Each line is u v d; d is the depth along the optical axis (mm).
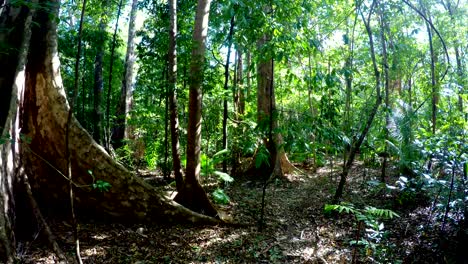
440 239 4859
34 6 3275
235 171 11633
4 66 4738
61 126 5312
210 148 11141
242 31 6828
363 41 11820
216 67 9078
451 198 5117
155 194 5980
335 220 6766
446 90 6156
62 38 9258
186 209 6207
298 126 6445
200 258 5020
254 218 6938
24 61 4602
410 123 7664
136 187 5816
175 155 7020
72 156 5363
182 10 8594
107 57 13336
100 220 5660
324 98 7426
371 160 11336
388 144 8117
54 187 5371
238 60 13859
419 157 6781
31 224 4594
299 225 6598
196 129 6633
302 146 6199
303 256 5145
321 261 4953
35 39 5234
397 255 4938
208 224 6305
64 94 5430
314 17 11531
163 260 4852
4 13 4961
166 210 6000
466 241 4695
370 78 11297
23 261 4137
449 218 5145
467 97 5848
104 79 14742
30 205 4641
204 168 8445
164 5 8602
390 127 8211
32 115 5215
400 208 7023
